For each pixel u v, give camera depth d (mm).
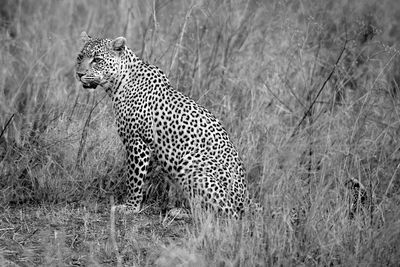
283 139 11945
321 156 11578
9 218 9961
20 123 11984
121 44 10594
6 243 9117
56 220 9914
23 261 8617
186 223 10148
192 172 10383
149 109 10609
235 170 10398
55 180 10836
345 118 12359
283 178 10633
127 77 10750
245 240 8508
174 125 10492
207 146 10438
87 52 10617
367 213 9469
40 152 11281
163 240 9461
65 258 8688
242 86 13469
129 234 9508
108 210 10523
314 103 12773
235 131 12102
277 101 13172
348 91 13172
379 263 8320
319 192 9664
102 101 12672
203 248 8594
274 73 13531
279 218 9039
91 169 11117
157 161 10859
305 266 8312
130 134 10789
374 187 10445
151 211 10781
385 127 12328
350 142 11492
